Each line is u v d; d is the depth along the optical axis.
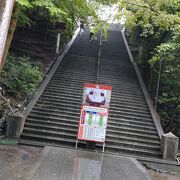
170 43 16.25
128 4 11.18
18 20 14.84
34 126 14.46
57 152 11.72
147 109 17.80
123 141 14.49
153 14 10.56
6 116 13.95
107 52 27.19
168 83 18.59
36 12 18.23
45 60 22.38
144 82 21.92
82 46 27.86
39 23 22.28
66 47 26.53
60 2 12.10
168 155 13.48
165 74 18.44
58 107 16.36
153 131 15.56
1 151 10.67
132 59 25.78
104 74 21.77
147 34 19.34
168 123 18.44
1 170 8.45
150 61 17.42
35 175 8.24
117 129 15.36
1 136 13.20
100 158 11.68
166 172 11.09
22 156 10.42
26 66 17.92
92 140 13.27
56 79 19.78
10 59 18.16
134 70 23.52
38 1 10.42
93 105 13.38
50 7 10.53
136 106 18.08
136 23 15.04
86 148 13.44
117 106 17.66
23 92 16.77
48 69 21.02
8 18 4.18
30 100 16.52
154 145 14.48
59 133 14.23
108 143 14.16
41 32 22.94
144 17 11.16
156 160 13.00
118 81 21.02
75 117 15.61
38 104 16.45
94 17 13.80
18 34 22.31
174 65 16.92
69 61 23.27
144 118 16.81
